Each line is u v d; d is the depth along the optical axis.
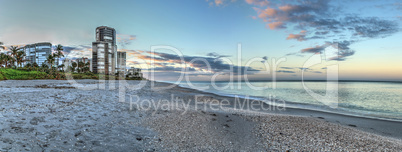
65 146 5.15
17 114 7.74
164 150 5.52
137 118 8.83
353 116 11.71
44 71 80.38
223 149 5.85
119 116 8.95
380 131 8.54
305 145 6.27
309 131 7.80
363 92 32.47
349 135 7.46
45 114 8.13
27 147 4.81
